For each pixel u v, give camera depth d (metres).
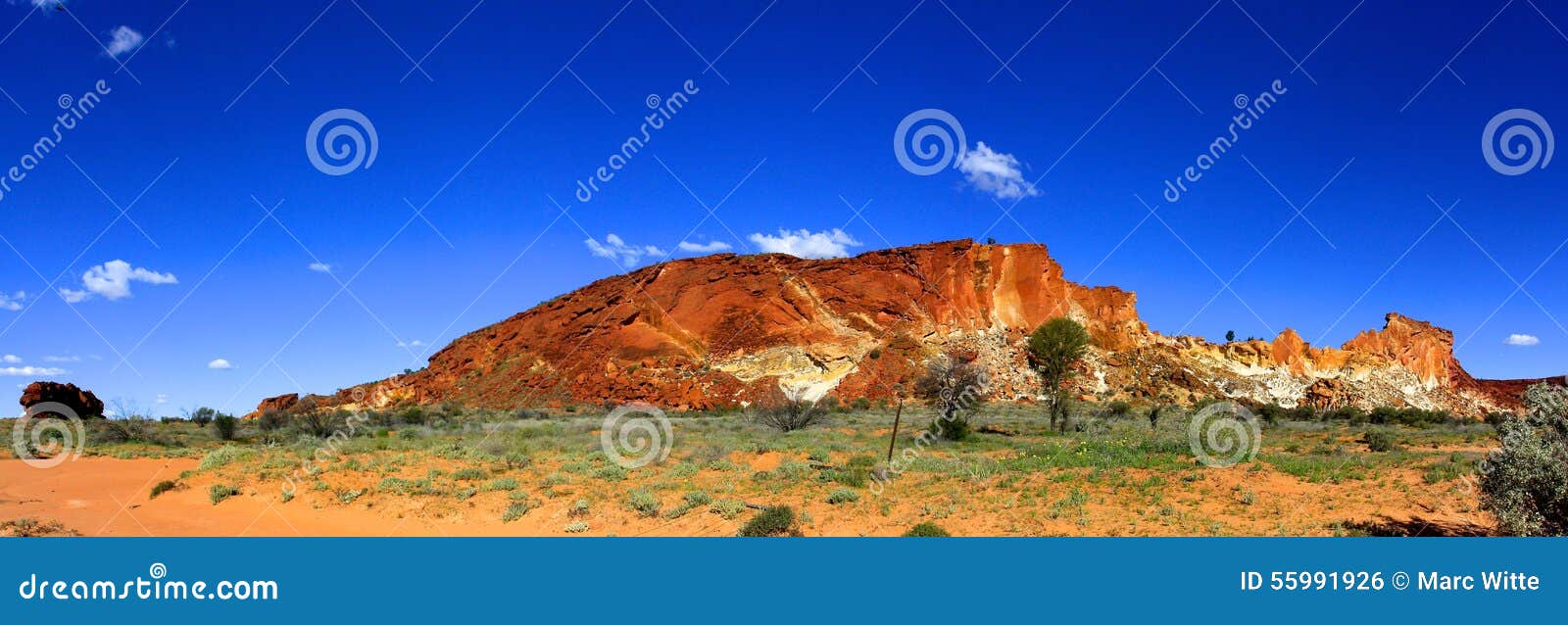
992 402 76.00
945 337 90.12
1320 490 18.02
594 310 97.50
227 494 20.14
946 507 17.36
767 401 45.12
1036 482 19.59
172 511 19.09
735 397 77.31
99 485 22.88
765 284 93.69
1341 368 113.81
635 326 92.81
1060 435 38.56
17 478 24.25
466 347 107.38
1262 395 100.19
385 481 21.19
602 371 86.00
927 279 95.31
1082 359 90.75
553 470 24.00
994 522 16.17
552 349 94.94
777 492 19.94
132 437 38.06
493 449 28.16
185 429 47.44
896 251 97.38
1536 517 12.42
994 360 86.88
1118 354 96.81
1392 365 118.19
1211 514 16.14
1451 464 19.86
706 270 97.00
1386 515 15.65
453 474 22.91
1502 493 12.71
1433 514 15.61
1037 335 55.53
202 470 24.38
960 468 21.95
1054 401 46.06
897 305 92.62
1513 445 12.62
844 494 18.56
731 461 25.56
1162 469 20.75
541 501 19.67
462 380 99.44
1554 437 12.48
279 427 43.75
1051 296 98.12
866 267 96.00
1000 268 97.12
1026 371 86.38
